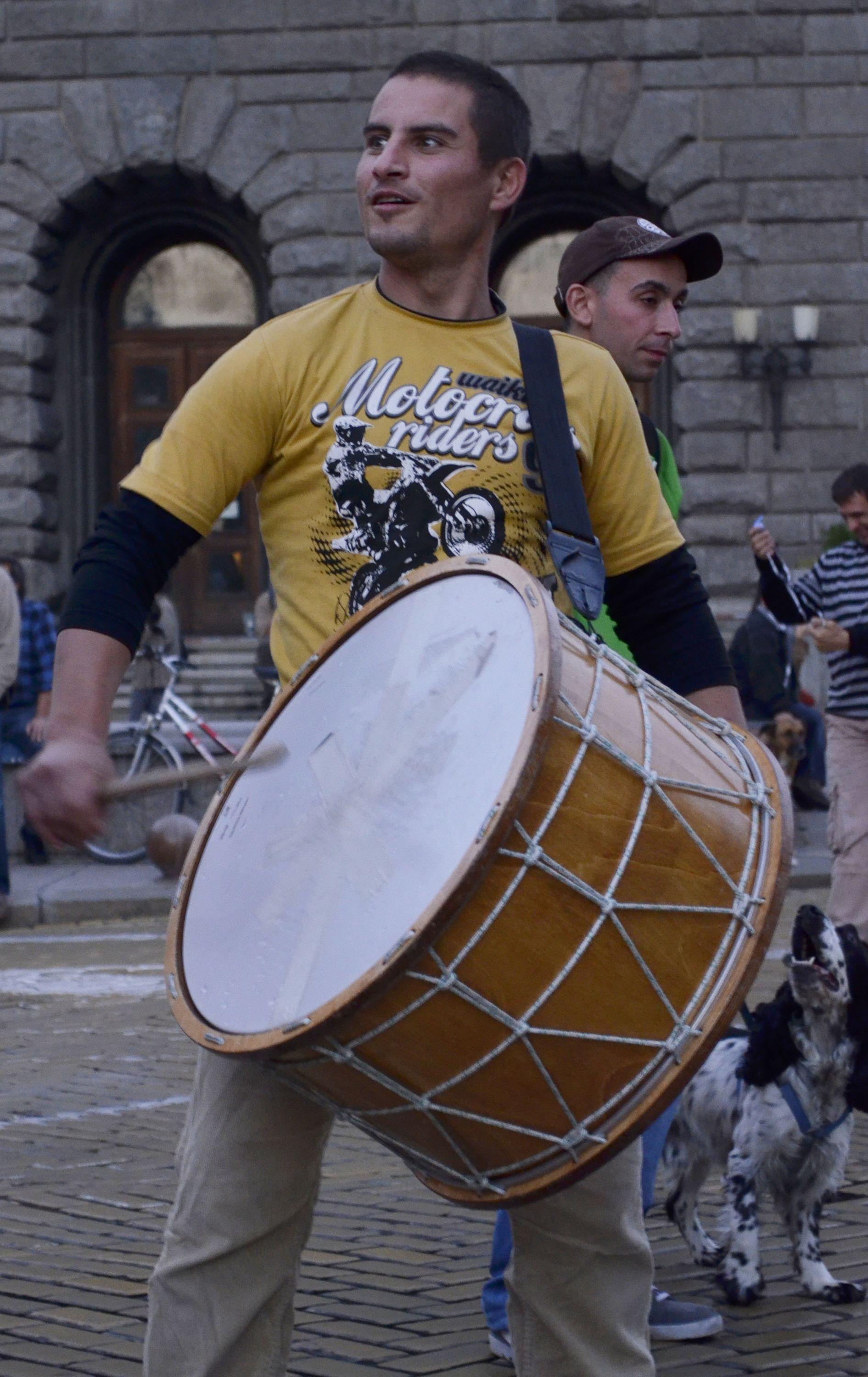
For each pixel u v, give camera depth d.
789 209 21.19
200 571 24.23
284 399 2.90
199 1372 2.78
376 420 2.90
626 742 2.52
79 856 14.70
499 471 2.91
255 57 21.72
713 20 21.19
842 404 21.05
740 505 21.09
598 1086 2.48
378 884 2.45
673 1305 4.36
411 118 2.88
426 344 2.93
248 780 2.84
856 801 8.11
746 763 2.75
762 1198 4.87
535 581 2.59
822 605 8.23
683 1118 4.93
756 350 21.05
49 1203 5.54
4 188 22.12
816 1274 4.67
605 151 21.44
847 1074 4.50
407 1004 2.37
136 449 24.31
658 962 2.47
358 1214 5.41
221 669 20.55
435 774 2.50
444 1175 2.64
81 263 23.14
